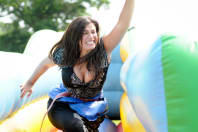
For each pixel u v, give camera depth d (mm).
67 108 2234
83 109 2207
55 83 3605
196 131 1521
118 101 4137
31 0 14602
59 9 14789
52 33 4504
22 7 14531
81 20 2102
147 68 1697
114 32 2104
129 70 2193
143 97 1742
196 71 1560
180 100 1556
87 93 2211
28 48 4078
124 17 2074
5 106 2395
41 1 14414
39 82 3162
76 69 2145
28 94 2602
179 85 1563
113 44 2135
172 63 1591
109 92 4184
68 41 2129
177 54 1597
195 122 1526
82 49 2127
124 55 4004
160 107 1603
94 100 2295
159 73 1621
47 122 3137
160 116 1598
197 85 1546
